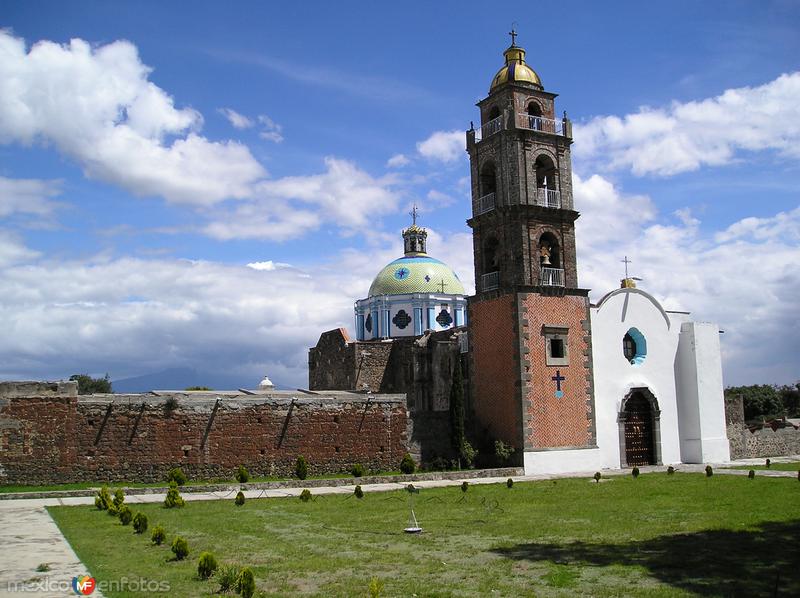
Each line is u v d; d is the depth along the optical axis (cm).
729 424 5653
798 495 3083
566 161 4872
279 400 4197
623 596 1500
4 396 3644
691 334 5166
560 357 4603
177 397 3994
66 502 3134
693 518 2519
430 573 1709
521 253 4584
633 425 4925
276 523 2511
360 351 6353
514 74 4803
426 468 4478
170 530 2358
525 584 1600
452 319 8400
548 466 4425
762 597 1487
